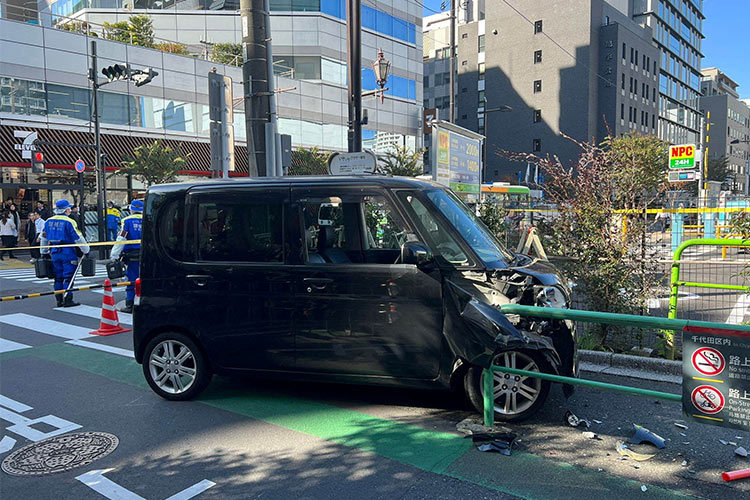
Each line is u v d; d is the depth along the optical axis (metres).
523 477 3.34
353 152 9.92
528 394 4.11
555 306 4.16
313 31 35.34
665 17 66.69
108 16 34.56
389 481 3.33
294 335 4.47
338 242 4.67
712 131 91.31
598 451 3.68
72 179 25.58
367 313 4.28
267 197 4.59
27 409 4.73
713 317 7.73
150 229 4.88
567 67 52.03
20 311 9.67
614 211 5.98
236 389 5.13
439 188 4.71
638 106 56.41
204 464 3.62
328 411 4.50
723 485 3.21
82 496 3.25
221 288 4.64
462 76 60.41
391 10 40.56
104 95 27.08
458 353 4.04
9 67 24.14
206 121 31.00
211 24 34.94
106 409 4.70
